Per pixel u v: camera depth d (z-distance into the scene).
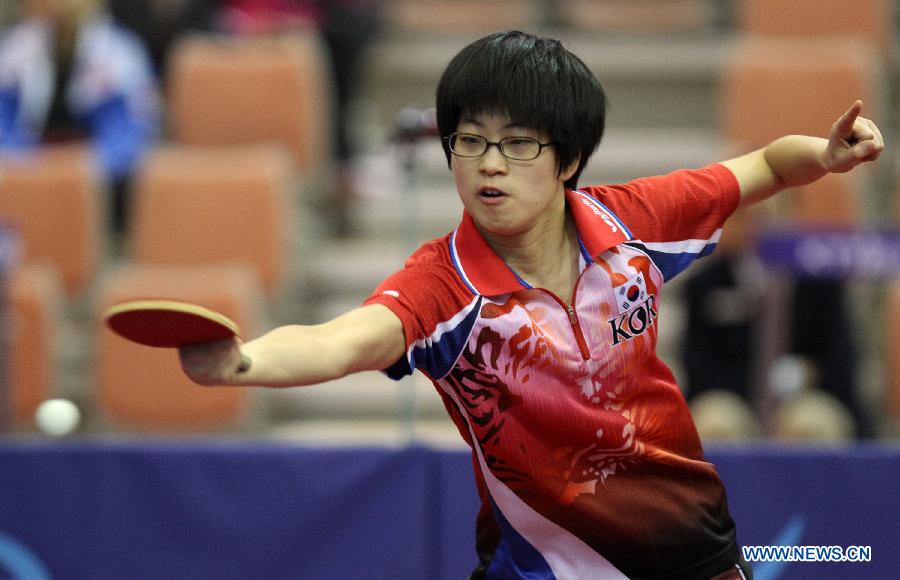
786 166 8.33
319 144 23.12
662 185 8.17
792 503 11.09
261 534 11.44
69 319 20.00
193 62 22.14
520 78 7.21
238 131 21.91
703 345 16.98
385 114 26.36
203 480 11.45
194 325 5.99
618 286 7.79
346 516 11.47
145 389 18.36
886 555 11.05
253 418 18.62
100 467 11.48
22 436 18.22
